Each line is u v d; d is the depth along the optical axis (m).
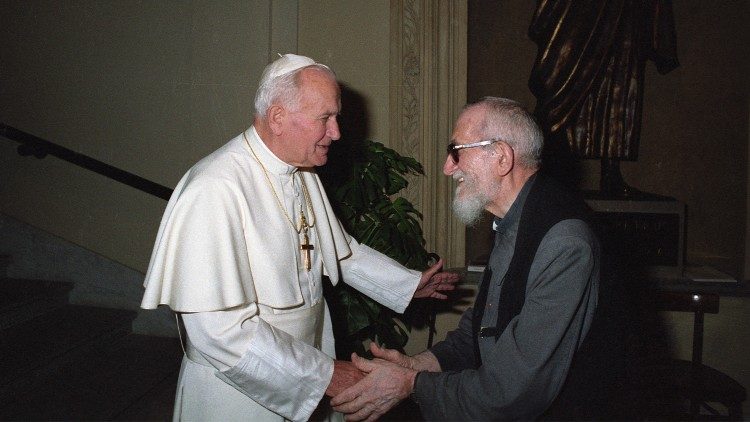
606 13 4.20
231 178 2.00
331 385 1.90
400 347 3.48
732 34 5.01
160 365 4.05
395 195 4.11
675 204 4.00
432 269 2.49
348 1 4.13
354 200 3.32
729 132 5.03
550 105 4.28
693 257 5.11
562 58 4.23
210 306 1.85
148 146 4.64
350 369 1.94
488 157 1.82
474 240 4.70
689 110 5.23
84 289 4.75
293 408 1.89
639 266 4.01
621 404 1.73
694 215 5.21
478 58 5.45
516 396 1.67
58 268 4.78
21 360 3.65
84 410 3.38
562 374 1.68
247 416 2.01
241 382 1.86
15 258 4.83
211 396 2.01
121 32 4.64
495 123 1.82
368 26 4.12
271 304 1.99
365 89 4.13
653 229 4.02
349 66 4.15
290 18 4.26
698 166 5.21
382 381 1.87
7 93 4.83
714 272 4.12
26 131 4.82
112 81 4.68
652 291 3.10
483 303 1.91
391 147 4.11
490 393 1.69
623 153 4.30
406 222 3.44
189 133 4.58
